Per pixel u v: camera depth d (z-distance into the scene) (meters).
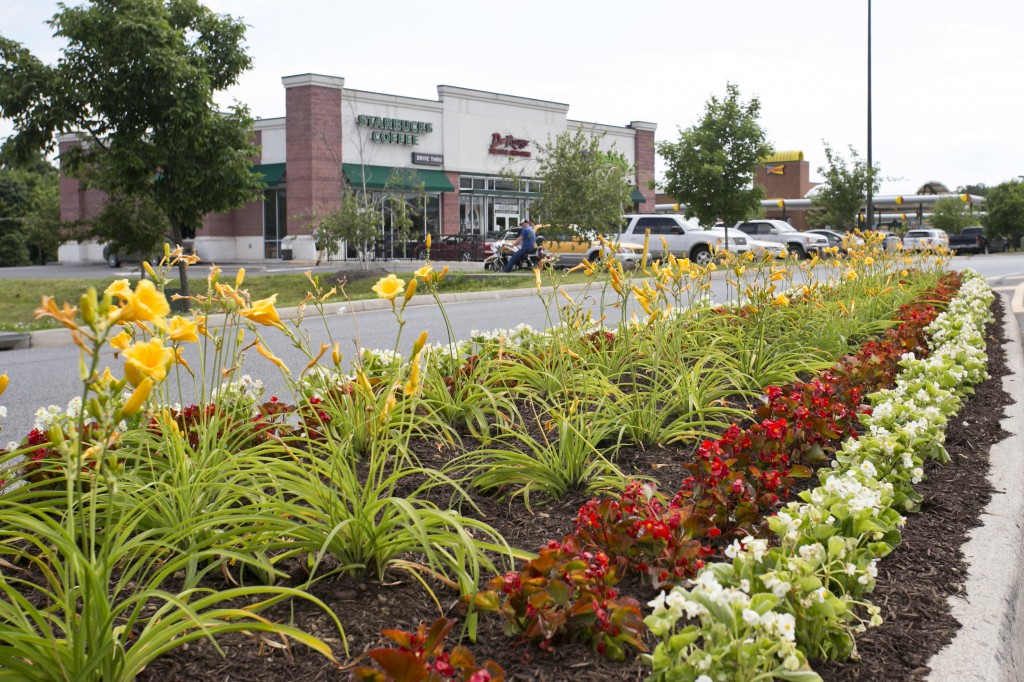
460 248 37.41
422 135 41.56
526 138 45.62
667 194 32.44
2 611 2.14
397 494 3.71
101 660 2.07
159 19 16.58
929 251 14.52
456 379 4.95
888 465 3.69
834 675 2.35
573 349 5.61
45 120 16.39
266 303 3.30
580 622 2.41
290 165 38.28
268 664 2.36
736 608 2.11
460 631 2.54
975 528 3.49
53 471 3.50
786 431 3.97
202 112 16.95
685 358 6.31
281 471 3.13
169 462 3.41
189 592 2.12
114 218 18.95
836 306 8.41
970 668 2.39
